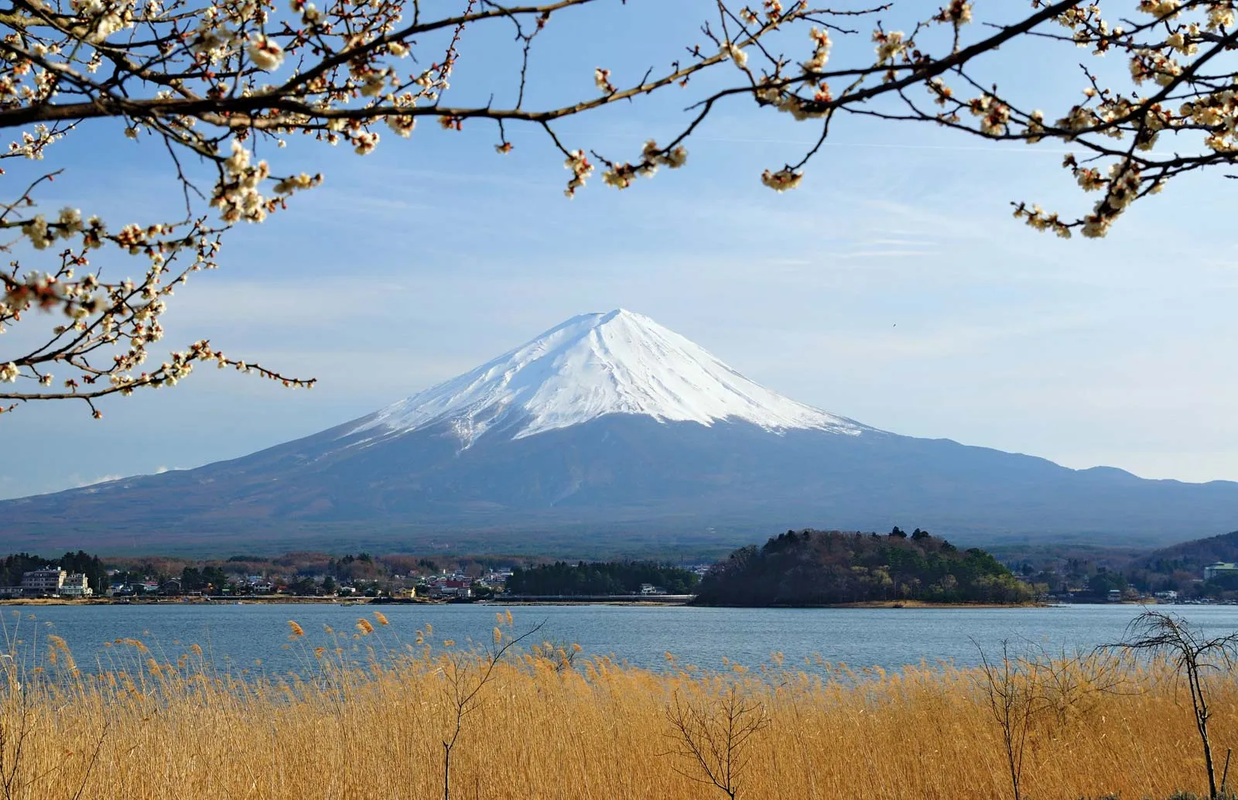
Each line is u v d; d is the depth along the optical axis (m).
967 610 114.12
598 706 15.16
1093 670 15.20
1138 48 5.05
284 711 14.16
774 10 4.31
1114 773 12.02
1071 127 4.42
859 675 19.34
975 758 12.61
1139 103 4.98
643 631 67.44
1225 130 4.77
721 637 60.59
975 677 16.42
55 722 11.98
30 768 10.31
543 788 11.63
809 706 15.92
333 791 11.36
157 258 5.55
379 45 4.20
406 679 15.05
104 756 11.19
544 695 15.27
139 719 12.62
